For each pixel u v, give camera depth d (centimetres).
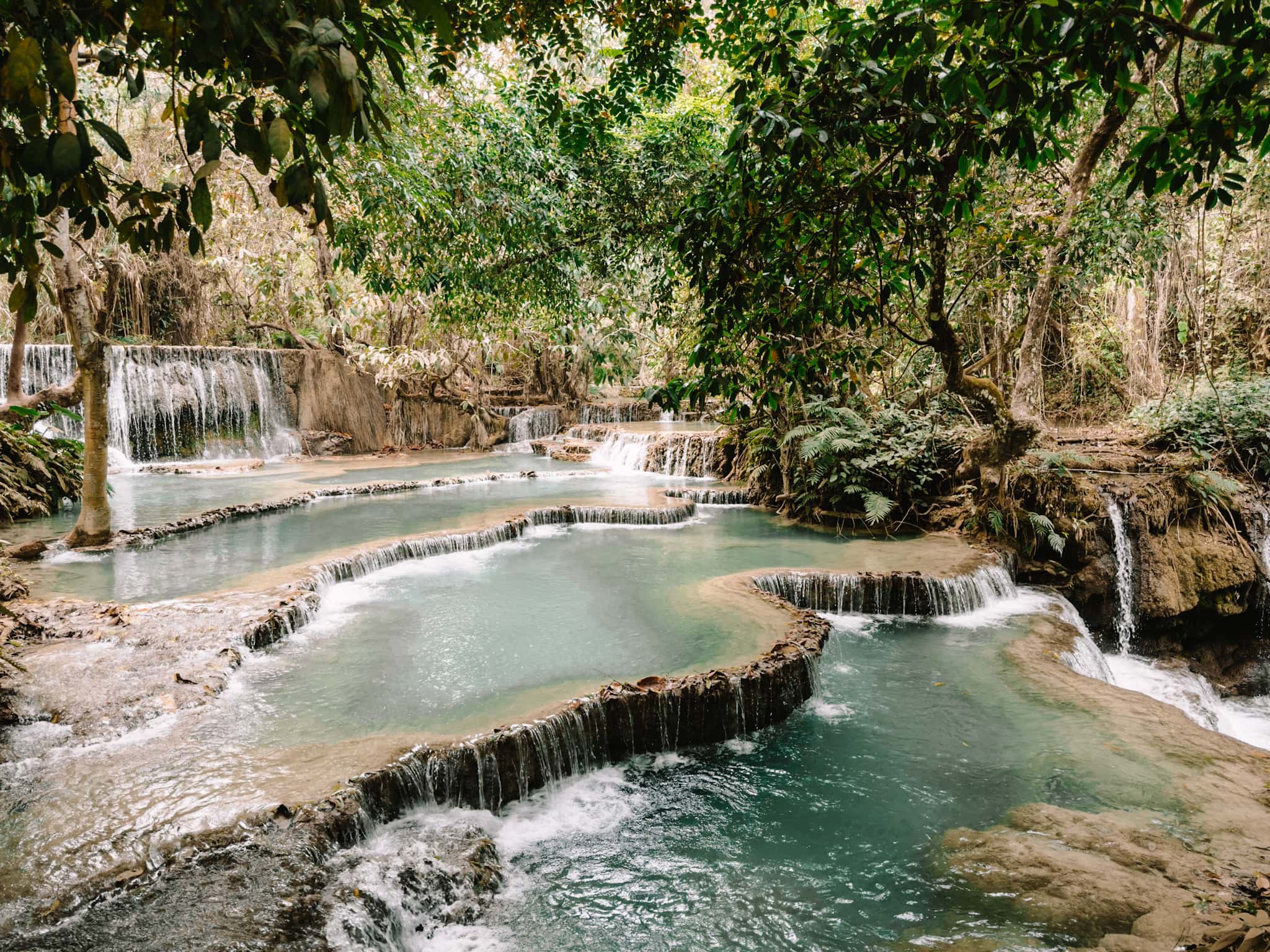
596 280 1191
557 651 682
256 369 2070
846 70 255
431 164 892
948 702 661
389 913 377
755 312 347
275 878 374
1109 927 371
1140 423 1446
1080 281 1329
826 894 425
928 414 1327
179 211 177
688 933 398
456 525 1177
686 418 2592
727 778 549
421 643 704
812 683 670
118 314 2142
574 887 434
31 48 143
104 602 755
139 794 429
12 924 333
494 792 502
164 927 338
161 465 1830
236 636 659
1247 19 217
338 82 151
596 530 1248
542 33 598
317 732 518
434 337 2228
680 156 998
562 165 977
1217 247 1543
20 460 1202
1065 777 530
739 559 1032
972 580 923
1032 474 1055
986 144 269
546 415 2602
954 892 418
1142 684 888
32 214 174
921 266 350
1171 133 251
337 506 1365
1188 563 1027
